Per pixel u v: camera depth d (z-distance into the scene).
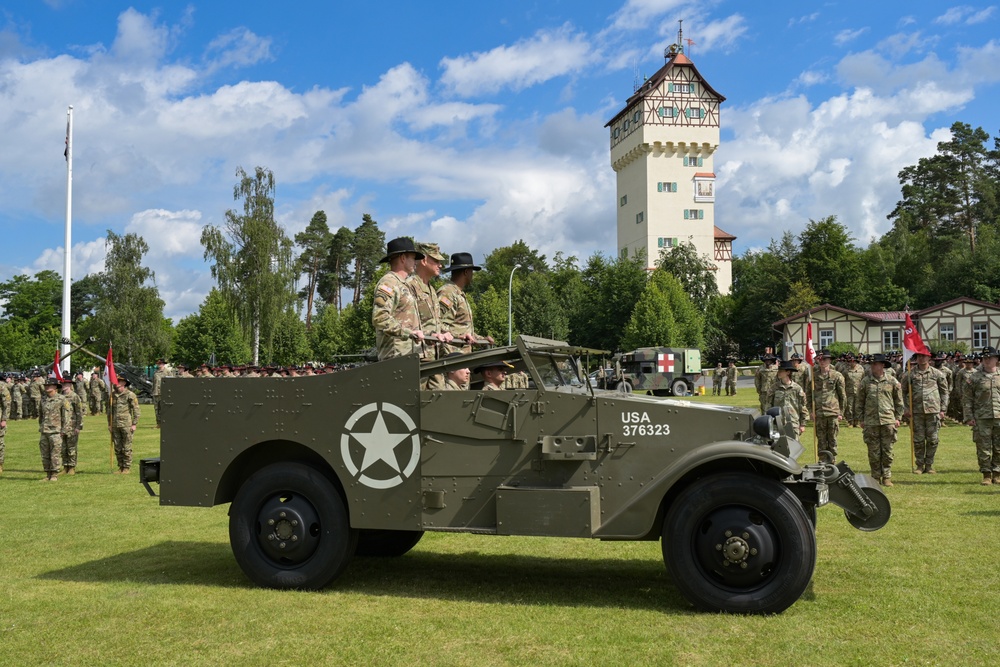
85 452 17.53
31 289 88.56
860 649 4.64
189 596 5.94
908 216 83.75
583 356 6.72
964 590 5.86
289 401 6.18
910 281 70.88
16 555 7.44
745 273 88.00
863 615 5.27
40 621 5.36
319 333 63.59
